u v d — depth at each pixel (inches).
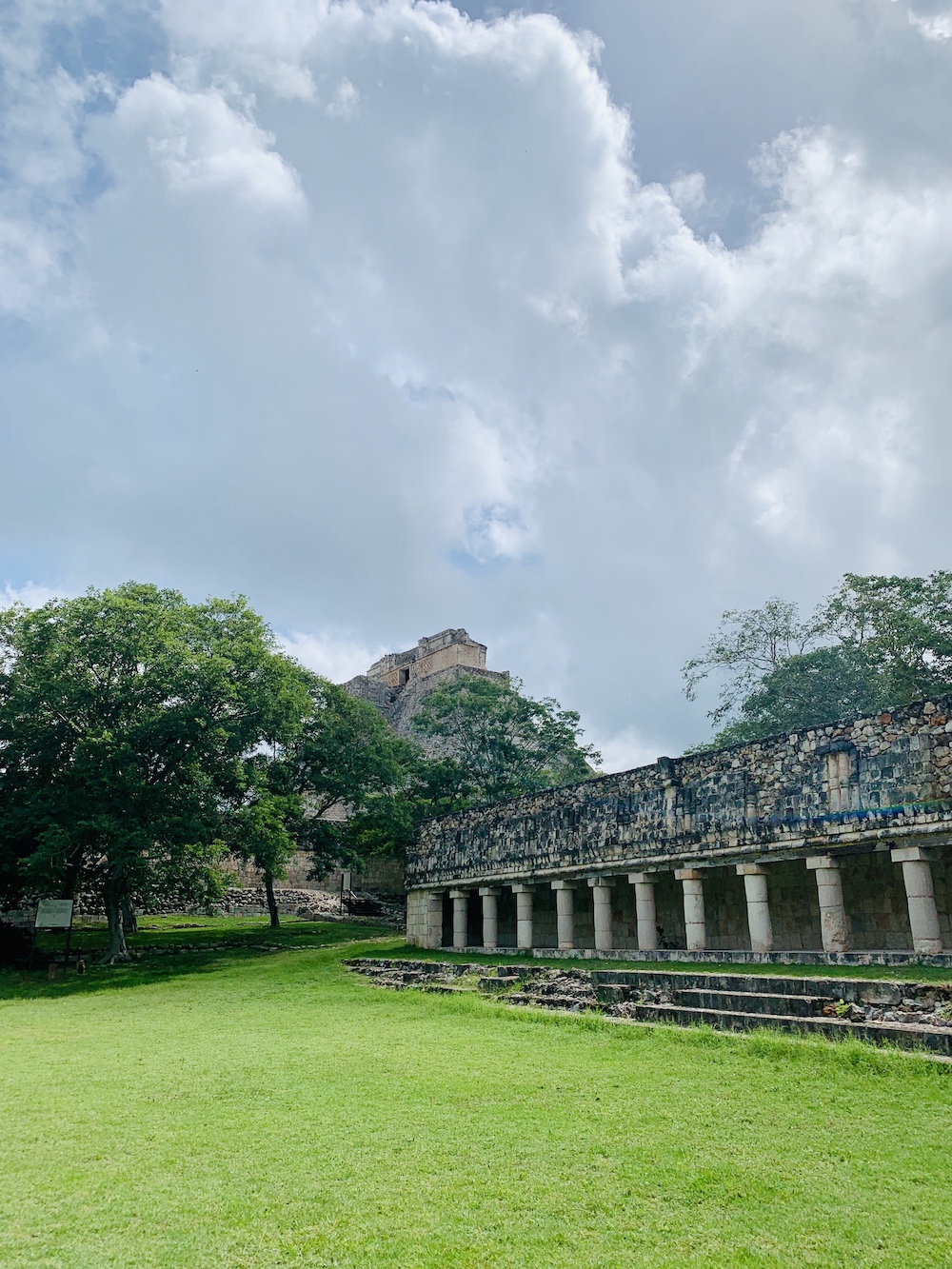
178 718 1096.2
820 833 682.8
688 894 792.3
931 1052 394.9
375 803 1434.5
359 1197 271.6
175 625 1206.3
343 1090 402.9
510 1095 384.5
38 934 1296.8
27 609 1173.7
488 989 729.6
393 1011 689.6
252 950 1213.7
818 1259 226.8
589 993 637.9
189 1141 329.1
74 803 1078.4
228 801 1208.8
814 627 1352.1
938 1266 221.5
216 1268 227.0
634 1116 346.9
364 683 2551.7
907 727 638.5
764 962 687.7
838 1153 297.9
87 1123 357.4
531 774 1635.1
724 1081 393.1
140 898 1364.4
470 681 1695.4
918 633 1173.7
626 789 871.7
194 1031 620.7
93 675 1136.2
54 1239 244.4
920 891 613.0
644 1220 251.8
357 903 1796.3
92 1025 674.2
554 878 959.6
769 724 1342.3
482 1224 250.8
